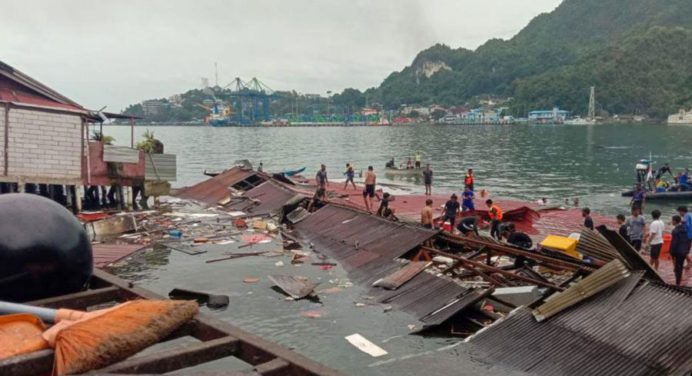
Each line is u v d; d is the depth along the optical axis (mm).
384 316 12195
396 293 13328
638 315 9180
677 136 116750
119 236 21016
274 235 21438
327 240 19547
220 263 17234
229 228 22891
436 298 12336
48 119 23641
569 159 67312
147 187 27672
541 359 9195
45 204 6840
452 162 64438
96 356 4191
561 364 8953
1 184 23938
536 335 9797
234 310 12703
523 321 10297
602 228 11773
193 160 68562
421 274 13781
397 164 62688
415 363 9664
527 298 11461
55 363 4219
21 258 6289
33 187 25953
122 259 17625
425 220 18516
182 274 15945
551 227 22922
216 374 3924
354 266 16219
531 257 13289
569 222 24062
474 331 11055
